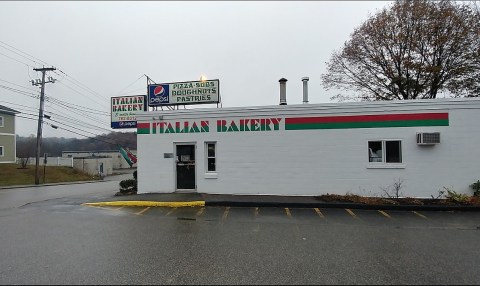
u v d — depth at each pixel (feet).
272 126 39.86
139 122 42.50
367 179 37.99
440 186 36.52
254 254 18.38
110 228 24.91
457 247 19.92
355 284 14.26
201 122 41.29
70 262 16.90
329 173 38.68
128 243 20.59
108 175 182.19
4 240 21.39
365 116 38.22
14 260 17.24
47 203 38.73
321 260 17.37
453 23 72.90
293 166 39.34
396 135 37.52
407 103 37.40
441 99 36.76
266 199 36.37
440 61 76.84
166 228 24.90
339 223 26.78
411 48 76.79
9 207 37.83
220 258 17.66
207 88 48.34
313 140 39.04
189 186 42.04
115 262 16.96
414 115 37.27
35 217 29.76
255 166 40.09
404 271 15.80
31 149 225.15
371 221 27.55
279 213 30.99
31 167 139.74
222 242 20.89
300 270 15.89
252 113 40.29
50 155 237.45
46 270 15.75
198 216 29.68
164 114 41.98
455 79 76.74
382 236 22.54
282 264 16.72
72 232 23.62
